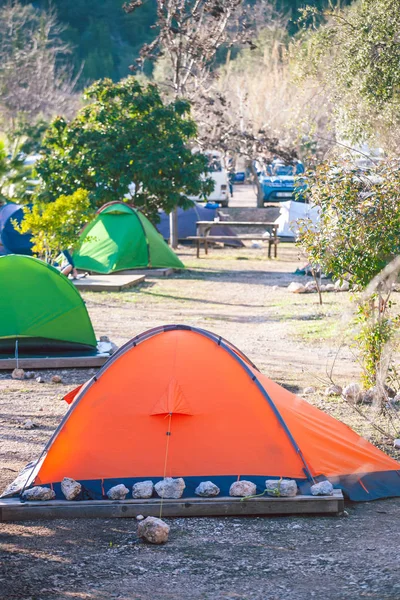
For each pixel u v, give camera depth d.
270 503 6.42
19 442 8.26
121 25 89.31
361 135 16.86
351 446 7.11
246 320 15.58
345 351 12.56
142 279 20.66
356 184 9.02
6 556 5.54
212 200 38.19
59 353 12.06
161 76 55.72
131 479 6.67
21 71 64.81
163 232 30.00
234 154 37.72
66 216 19.14
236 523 6.29
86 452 6.72
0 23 72.00
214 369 6.95
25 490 6.51
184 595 4.84
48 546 5.75
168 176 24.38
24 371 11.51
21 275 12.05
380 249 8.75
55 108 63.25
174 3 28.56
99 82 24.94
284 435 6.77
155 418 6.79
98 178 23.53
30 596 4.81
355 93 16.50
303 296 18.11
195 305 17.30
